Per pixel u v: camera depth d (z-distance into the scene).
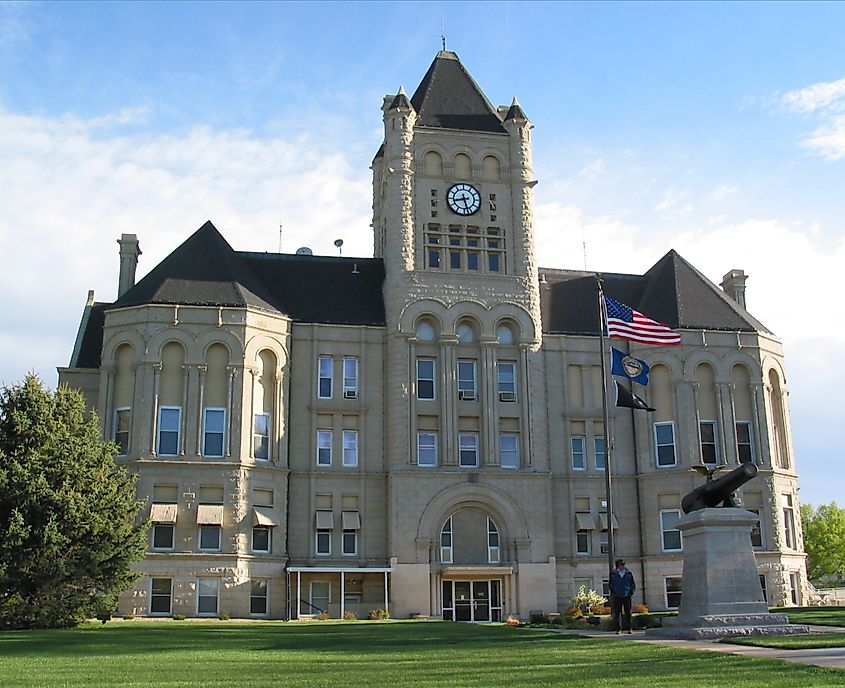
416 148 67.25
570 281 71.38
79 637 33.81
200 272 61.62
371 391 63.84
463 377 64.56
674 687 17.31
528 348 65.19
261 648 28.06
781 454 67.69
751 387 66.56
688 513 34.25
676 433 65.31
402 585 60.12
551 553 62.31
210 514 57.12
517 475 62.91
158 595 55.94
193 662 23.28
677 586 63.50
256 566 57.88
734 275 75.62
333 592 60.31
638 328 51.56
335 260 68.81
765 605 32.00
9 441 42.41
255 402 60.31
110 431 58.81
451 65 71.69
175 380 59.12
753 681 17.98
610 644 27.47
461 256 66.25
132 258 69.06
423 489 61.59
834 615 41.75
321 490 61.81
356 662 22.88
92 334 65.75
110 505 43.34
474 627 41.97
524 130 68.88
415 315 64.19
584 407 66.62
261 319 61.19
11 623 39.78
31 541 40.94
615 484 65.81
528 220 67.44
